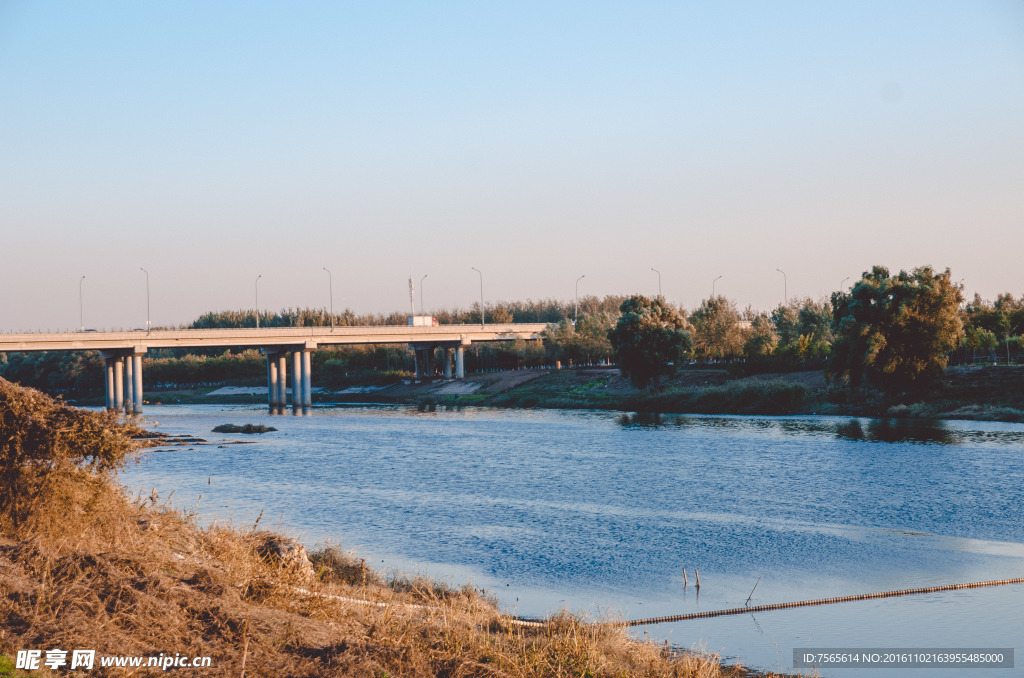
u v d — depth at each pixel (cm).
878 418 8319
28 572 1597
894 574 2912
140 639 1374
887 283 8531
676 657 2008
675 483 4928
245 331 12975
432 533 3609
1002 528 3622
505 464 5903
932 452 5834
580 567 3034
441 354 19238
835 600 2595
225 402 16500
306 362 13550
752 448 6444
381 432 8688
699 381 11656
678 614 2472
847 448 6222
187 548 2312
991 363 10794
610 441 7275
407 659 1487
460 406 12838
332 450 7006
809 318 13488
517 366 16650
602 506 4238
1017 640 2205
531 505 4281
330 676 1354
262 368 19450
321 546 3172
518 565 3064
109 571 1616
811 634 2277
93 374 18262
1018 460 5375
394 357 18712
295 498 4528
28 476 2131
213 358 19988
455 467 5794
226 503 4366
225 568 2122
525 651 1756
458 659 1518
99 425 2277
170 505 3519
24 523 2108
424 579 2702
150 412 13262
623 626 2252
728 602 2594
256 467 5919
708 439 7169
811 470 5288
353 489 4844
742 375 11394
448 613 2052
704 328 13662
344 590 2192
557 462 5966
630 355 11188
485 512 4097
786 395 9462
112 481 2366
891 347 8462
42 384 18750
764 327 14150
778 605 2539
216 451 7019
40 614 1367
